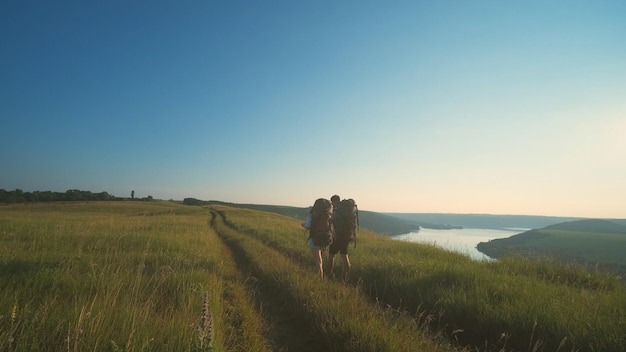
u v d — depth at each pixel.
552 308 5.26
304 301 6.04
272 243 15.49
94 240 12.02
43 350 3.36
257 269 9.38
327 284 7.20
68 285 5.72
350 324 4.64
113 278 6.02
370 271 8.67
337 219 8.95
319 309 5.39
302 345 4.76
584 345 4.36
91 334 3.62
